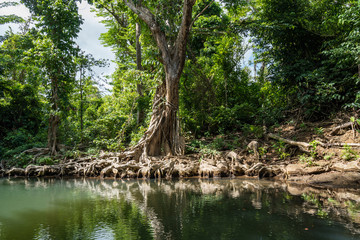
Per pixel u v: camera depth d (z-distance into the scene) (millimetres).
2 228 3424
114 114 14719
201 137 13820
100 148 12234
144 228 3305
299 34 11992
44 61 11844
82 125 15008
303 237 2859
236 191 5871
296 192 5625
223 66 14688
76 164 10430
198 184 7191
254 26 11766
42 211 4344
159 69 11648
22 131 14883
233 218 3662
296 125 11172
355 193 5422
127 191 6191
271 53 13273
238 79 15781
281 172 8234
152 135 10570
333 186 6352
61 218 3881
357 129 8711
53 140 12086
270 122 12789
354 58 9391
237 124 13625
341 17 9156
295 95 12477
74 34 12805
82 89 15531
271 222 3441
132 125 14258
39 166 10500
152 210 4227
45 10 12367
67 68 12539
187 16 10094
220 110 13727
